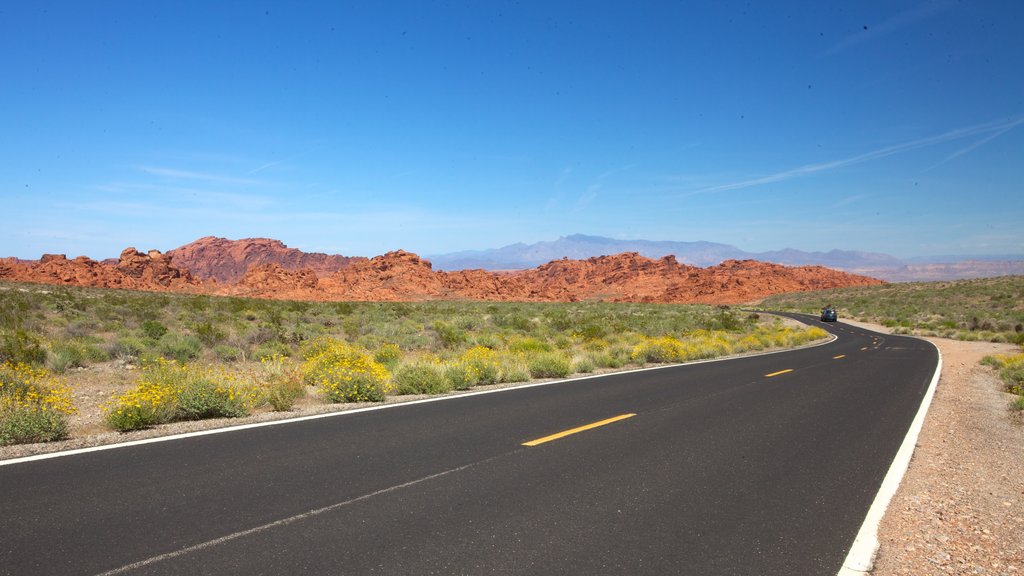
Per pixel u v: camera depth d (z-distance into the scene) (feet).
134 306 128.16
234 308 140.67
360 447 24.06
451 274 411.54
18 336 51.34
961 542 16.44
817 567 14.23
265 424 28.14
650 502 18.48
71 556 13.33
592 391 42.27
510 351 68.03
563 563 13.85
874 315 254.47
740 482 21.02
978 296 265.13
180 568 12.94
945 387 52.26
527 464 22.34
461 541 14.96
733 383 49.24
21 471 19.51
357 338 86.17
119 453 22.16
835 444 27.66
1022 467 25.31
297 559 13.58
